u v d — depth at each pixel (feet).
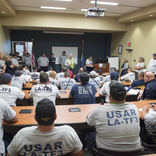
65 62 28.45
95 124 4.70
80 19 24.31
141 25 23.36
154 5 18.07
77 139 3.77
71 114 6.51
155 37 20.90
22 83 11.91
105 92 9.67
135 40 24.85
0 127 4.89
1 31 22.47
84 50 32.32
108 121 4.43
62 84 11.94
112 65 29.07
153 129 5.80
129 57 27.02
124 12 22.26
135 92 10.64
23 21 22.68
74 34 31.35
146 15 19.99
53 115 3.51
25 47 30.60
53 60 29.84
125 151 3.88
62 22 23.79
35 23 23.06
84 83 8.29
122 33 28.32
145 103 8.04
